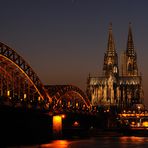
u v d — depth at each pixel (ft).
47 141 550.77
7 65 473.67
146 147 490.08
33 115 520.42
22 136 495.41
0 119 436.35
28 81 528.22
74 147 473.67
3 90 468.75
